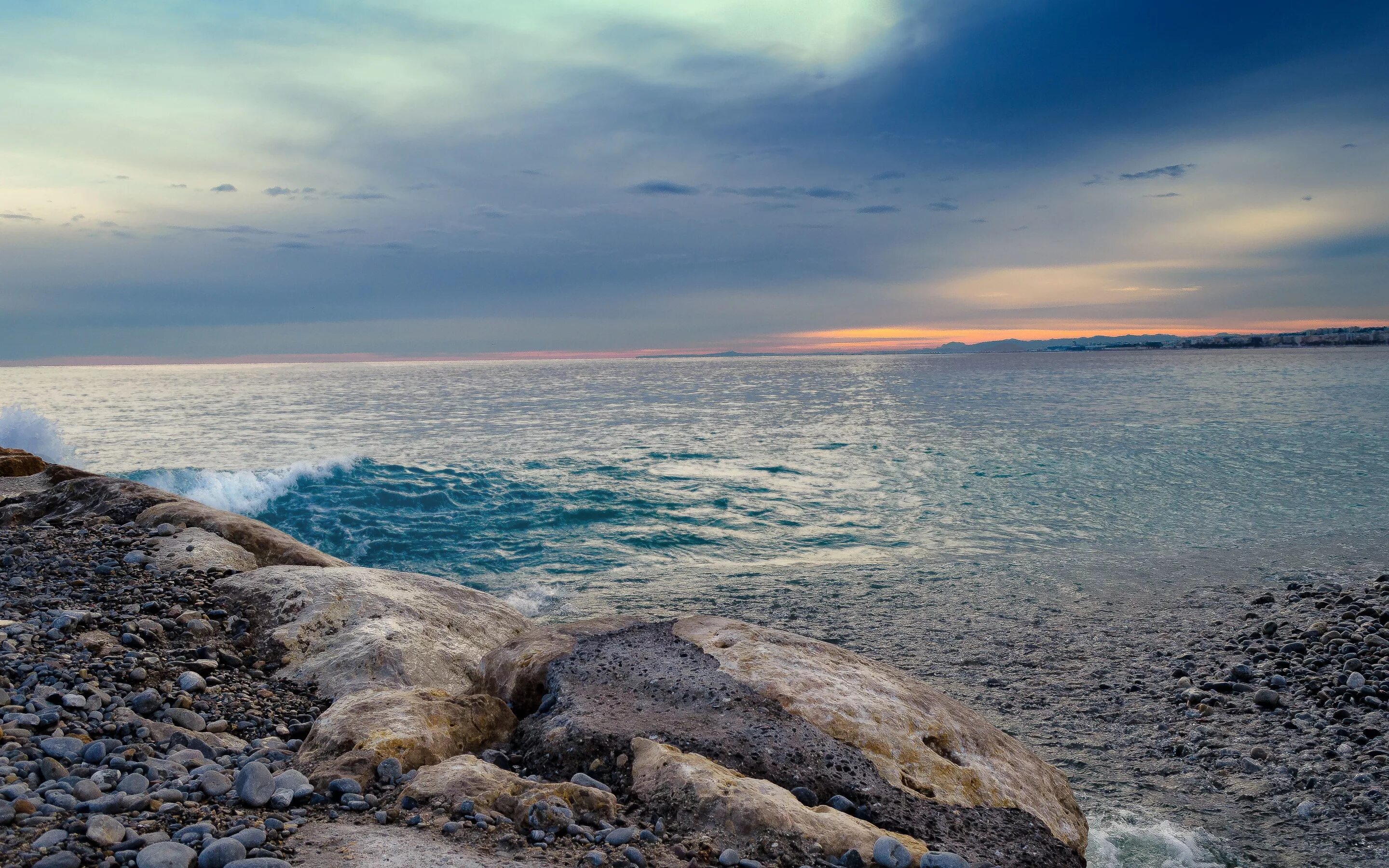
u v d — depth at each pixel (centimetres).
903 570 1542
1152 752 770
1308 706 853
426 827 399
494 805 421
